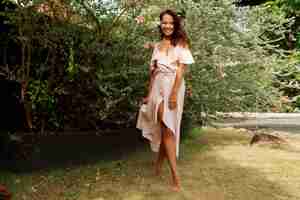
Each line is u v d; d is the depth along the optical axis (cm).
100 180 419
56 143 460
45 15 464
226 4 582
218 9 571
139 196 371
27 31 459
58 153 461
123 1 498
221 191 387
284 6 1329
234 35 596
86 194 377
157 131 422
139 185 403
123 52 497
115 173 445
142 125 433
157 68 411
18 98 482
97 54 489
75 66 475
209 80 572
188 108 597
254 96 652
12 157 445
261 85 653
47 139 455
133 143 536
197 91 569
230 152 558
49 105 489
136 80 508
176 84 400
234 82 609
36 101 481
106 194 377
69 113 508
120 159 512
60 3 461
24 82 466
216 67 573
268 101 672
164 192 382
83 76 494
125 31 513
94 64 495
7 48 488
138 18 505
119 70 494
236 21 617
